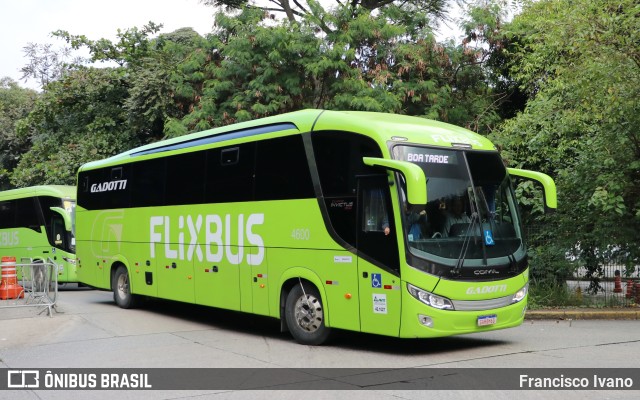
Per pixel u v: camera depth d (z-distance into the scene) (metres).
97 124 28.52
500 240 10.18
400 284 9.37
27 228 24.02
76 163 28.05
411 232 9.41
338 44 20.39
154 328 13.13
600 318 14.36
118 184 16.39
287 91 21.17
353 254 10.02
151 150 15.20
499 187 10.49
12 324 13.48
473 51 21.09
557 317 14.32
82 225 17.91
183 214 13.83
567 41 14.61
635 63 14.26
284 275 11.17
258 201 11.80
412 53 20.64
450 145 10.19
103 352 10.54
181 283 13.87
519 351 10.27
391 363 9.38
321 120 10.79
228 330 12.91
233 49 21.11
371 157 9.80
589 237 15.44
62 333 12.47
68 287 24.73
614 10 14.49
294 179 11.10
